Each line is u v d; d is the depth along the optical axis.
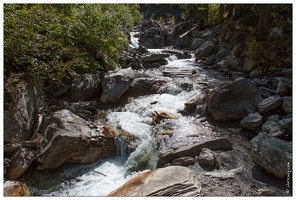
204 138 5.25
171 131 5.43
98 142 4.78
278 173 3.98
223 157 4.55
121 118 5.97
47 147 4.38
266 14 10.40
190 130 5.57
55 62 5.92
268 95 6.68
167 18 24.64
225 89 6.30
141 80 7.94
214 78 9.00
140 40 17.50
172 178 3.72
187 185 3.62
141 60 10.91
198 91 7.41
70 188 4.06
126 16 14.77
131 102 7.10
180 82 8.14
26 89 5.04
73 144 4.49
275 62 8.54
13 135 4.36
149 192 3.50
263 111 5.92
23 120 4.66
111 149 4.96
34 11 6.20
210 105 6.14
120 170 4.57
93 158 4.73
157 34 17.94
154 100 7.12
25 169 4.13
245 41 10.74
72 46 6.95
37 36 5.38
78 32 7.48
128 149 4.94
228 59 10.17
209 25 16.78
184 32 17.72
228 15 15.83
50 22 6.78
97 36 7.75
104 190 4.01
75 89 6.91
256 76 8.46
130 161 4.70
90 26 7.63
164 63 11.29
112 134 5.02
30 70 5.16
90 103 6.87
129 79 7.48
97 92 7.49
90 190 4.01
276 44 9.22
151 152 4.86
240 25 13.03
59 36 6.55
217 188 3.74
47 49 6.11
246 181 3.94
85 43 7.83
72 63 6.51
